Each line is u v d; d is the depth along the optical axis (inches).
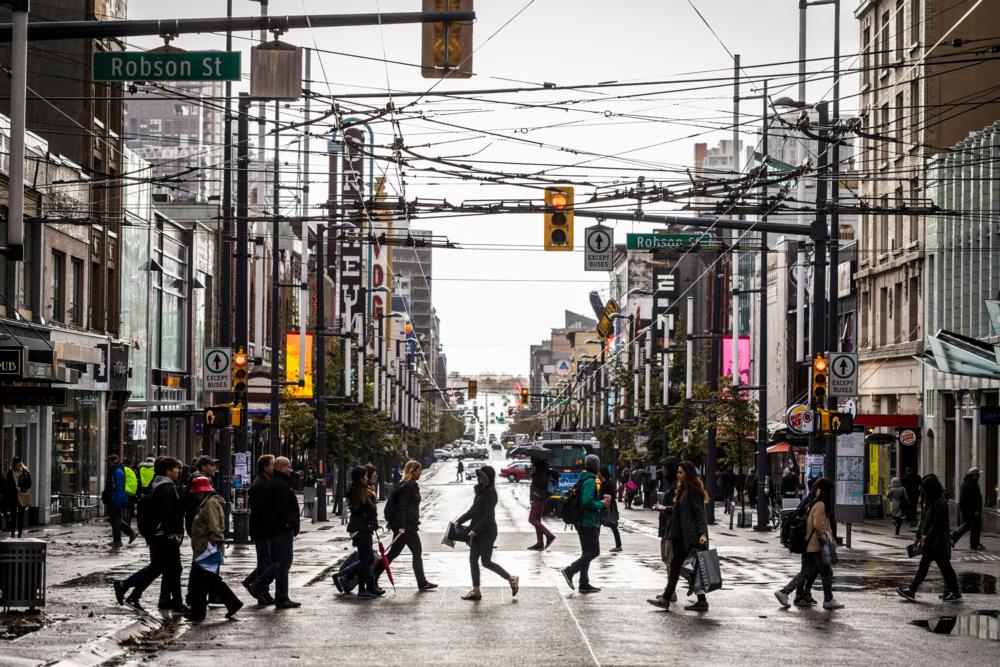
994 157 2197.3
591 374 6274.6
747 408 2623.0
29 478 1608.0
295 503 886.4
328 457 2807.6
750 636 757.3
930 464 2479.1
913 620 840.9
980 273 2233.0
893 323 2719.0
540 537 1523.1
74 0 2252.7
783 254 3437.5
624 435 3868.1
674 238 1601.9
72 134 2225.6
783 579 1131.3
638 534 1932.8
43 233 1975.9
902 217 2645.2
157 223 2768.2
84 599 889.5
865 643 733.9
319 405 2315.5
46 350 1368.1
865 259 2876.5
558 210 1382.9
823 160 1649.9
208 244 3186.5
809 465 1642.5
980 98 2455.7
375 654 680.4
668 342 3511.3
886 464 2706.7
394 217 1438.2
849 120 1459.2
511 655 677.3
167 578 845.8
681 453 3031.5
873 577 1155.3
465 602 919.7
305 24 743.7
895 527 2050.9
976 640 749.9
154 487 841.5
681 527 888.9
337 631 766.5
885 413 2785.4
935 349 1845.5
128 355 2434.8
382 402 3484.3
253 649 697.6
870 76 2807.6
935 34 2449.6
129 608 828.6
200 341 3117.6
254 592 885.8
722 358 3750.0
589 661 658.8
